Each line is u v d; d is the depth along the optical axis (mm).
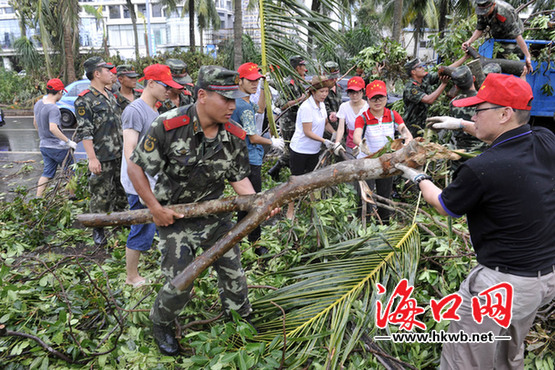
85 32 43188
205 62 19547
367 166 2527
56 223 5160
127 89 5082
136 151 2367
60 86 5641
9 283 2984
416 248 3023
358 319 2643
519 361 2412
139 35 52500
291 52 5137
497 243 2104
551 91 5344
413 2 22484
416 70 5250
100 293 3090
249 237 4109
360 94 4961
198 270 2434
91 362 2635
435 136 4562
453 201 2111
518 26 5000
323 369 2365
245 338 2613
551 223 2051
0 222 4871
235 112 3838
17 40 22969
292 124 5836
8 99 22406
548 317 2697
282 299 2836
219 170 2473
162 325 2633
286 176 6133
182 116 2312
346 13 5027
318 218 3600
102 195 4781
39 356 2627
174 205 2498
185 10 32188
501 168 1989
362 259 2971
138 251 3434
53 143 5730
